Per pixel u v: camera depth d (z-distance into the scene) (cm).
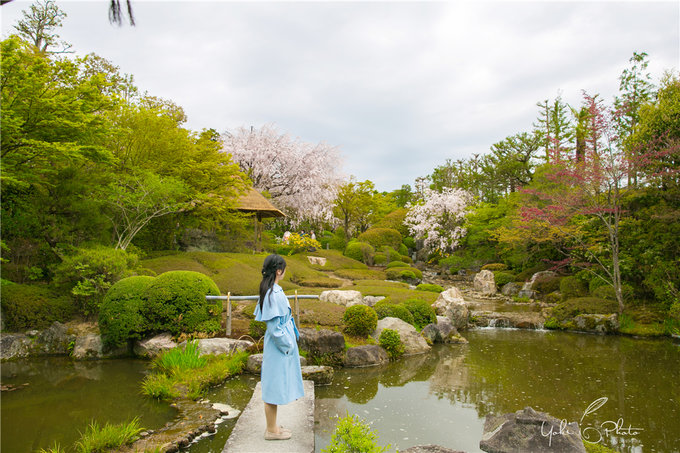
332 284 1591
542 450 390
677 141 1215
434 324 1012
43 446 416
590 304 1223
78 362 736
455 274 2703
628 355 880
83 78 855
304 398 505
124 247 1084
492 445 410
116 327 756
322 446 423
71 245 924
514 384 666
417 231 3147
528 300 1620
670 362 819
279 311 355
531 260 2062
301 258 2288
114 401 546
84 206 956
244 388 598
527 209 1496
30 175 782
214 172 1466
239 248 1958
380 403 570
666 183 1338
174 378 602
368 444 349
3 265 929
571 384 669
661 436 470
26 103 721
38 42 1485
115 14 276
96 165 1056
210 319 821
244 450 356
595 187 1260
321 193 2852
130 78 1825
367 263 2747
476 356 863
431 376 710
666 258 1203
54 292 874
